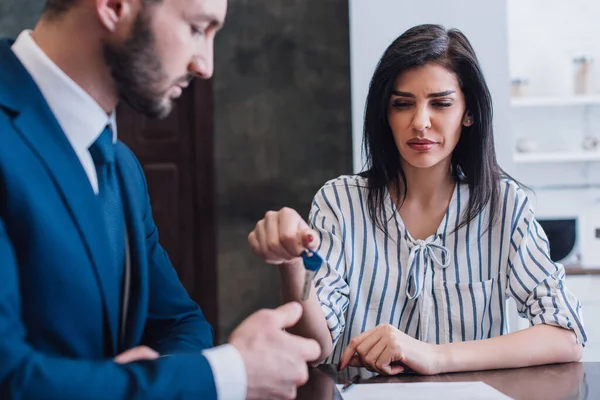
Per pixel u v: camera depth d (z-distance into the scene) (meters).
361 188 1.81
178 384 0.91
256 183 4.19
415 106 1.65
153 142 4.25
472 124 1.72
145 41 1.00
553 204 3.83
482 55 2.96
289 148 4.16
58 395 0.86
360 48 3.00
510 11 3.84
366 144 1.77
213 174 4.20
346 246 1.77
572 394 1.27
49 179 0.98
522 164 3.84
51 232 0.96
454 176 1.78
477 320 1.75
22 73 1.02
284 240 1.26
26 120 0.99
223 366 0.94
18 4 4.26
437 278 1.76
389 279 1.76
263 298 4.25
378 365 1.44
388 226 1.77
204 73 1.08
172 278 1.36
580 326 1.58
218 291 4.23
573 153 3.63
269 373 0.96
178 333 1.29
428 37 1.65
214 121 4.18
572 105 3.77
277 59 4.13
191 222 4.25
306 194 4.17
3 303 0.89
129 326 1.13
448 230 1.76
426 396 1.25
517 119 3.83
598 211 3.43
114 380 0.89
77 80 1.05
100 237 1.02
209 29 1.06
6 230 0.94
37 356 0.89
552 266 1.68
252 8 4.12
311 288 1.54
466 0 2.96
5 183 0.93
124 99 1.07
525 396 1.26
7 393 0.86
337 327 1.64
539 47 3.83
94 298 1.01
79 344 1.00
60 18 1.03
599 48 3.81
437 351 1.46
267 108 4.15
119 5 0.99
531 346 1.52
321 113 4.14
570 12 3.81
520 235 1.74
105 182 1.12
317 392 1.31
